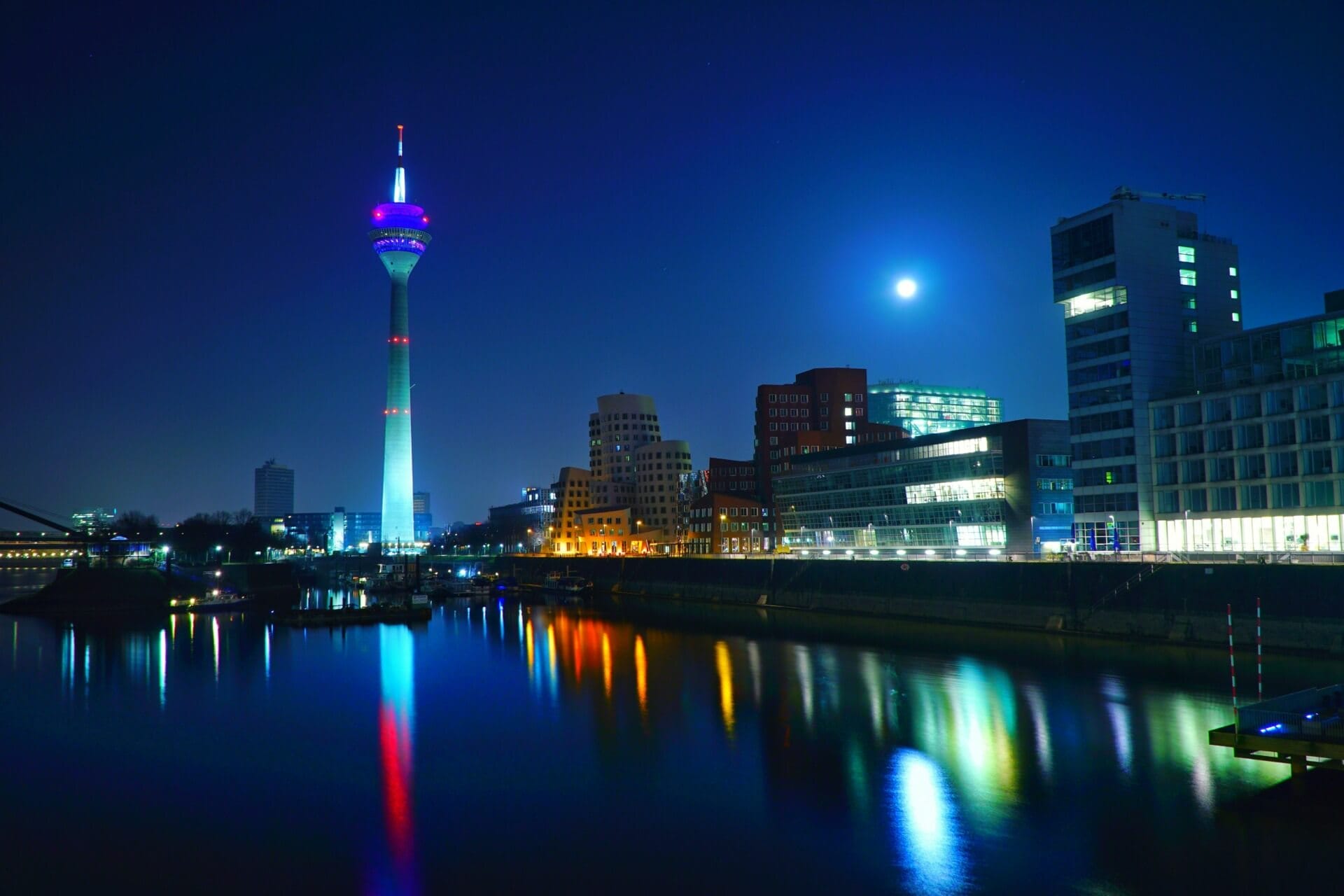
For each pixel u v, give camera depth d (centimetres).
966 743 5872
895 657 9575
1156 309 13075
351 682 9112
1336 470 10462
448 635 13688
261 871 4188
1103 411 13188
